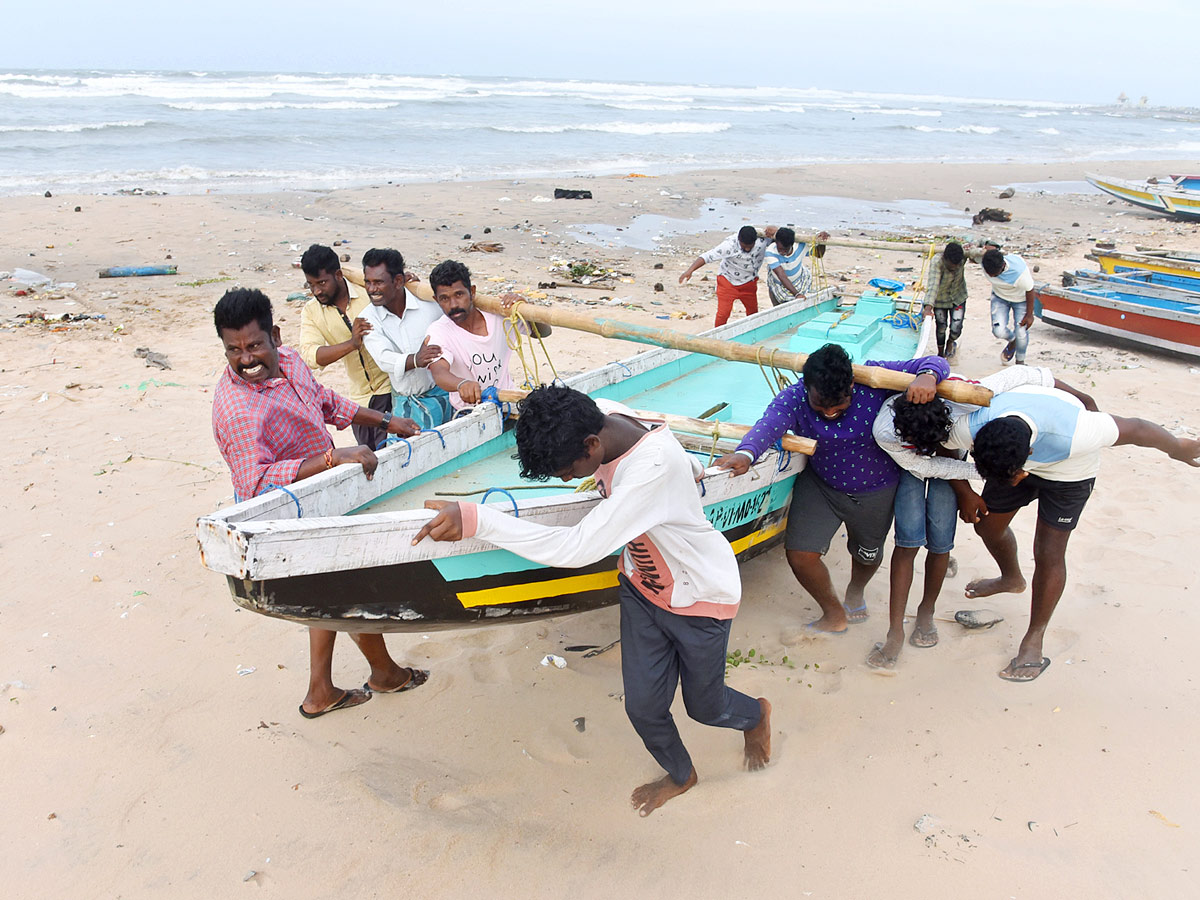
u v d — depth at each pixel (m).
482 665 4.39
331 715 4.00
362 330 4.77
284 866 3.18
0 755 3.68
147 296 11.09
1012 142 49.25
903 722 3.97
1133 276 11.59
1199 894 3.07
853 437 4.02
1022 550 5.62
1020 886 3.10
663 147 34.50
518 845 3.28
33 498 5.93
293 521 2.84
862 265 14.47
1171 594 5.00
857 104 84.56
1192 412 7.98
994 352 10.23
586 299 11.70
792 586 5.21
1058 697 4.14
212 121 32.47
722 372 6.52
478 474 4.40
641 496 2.80
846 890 3.09
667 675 3.21
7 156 23.16
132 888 3.08
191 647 4.48
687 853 3.25
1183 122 94.44
